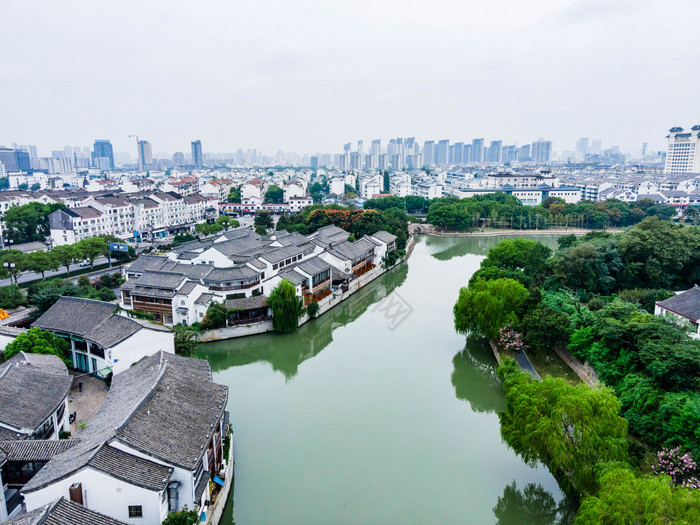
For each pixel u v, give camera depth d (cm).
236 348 6538
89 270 9644
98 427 3134
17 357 4294
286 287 6775
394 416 4753
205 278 6781
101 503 2611
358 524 3344
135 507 2638
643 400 3953
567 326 5347
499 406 4962
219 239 10319
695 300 5462
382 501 3575
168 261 7594
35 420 3409
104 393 4772
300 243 9625
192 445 3022
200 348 6312
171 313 6400
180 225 14975
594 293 7325
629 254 7881
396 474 3875
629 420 3944
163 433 2995
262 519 3394
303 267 7638
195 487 2925
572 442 3319
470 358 6119
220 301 6700
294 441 4306
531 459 3588
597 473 3072
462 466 3991
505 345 5581
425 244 14238
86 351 5262
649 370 4103
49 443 3105
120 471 2625
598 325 4941
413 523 3372
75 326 5334
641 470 3478
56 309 5669
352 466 3969
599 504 2659
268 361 6241
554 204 16938
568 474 3378
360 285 9312
